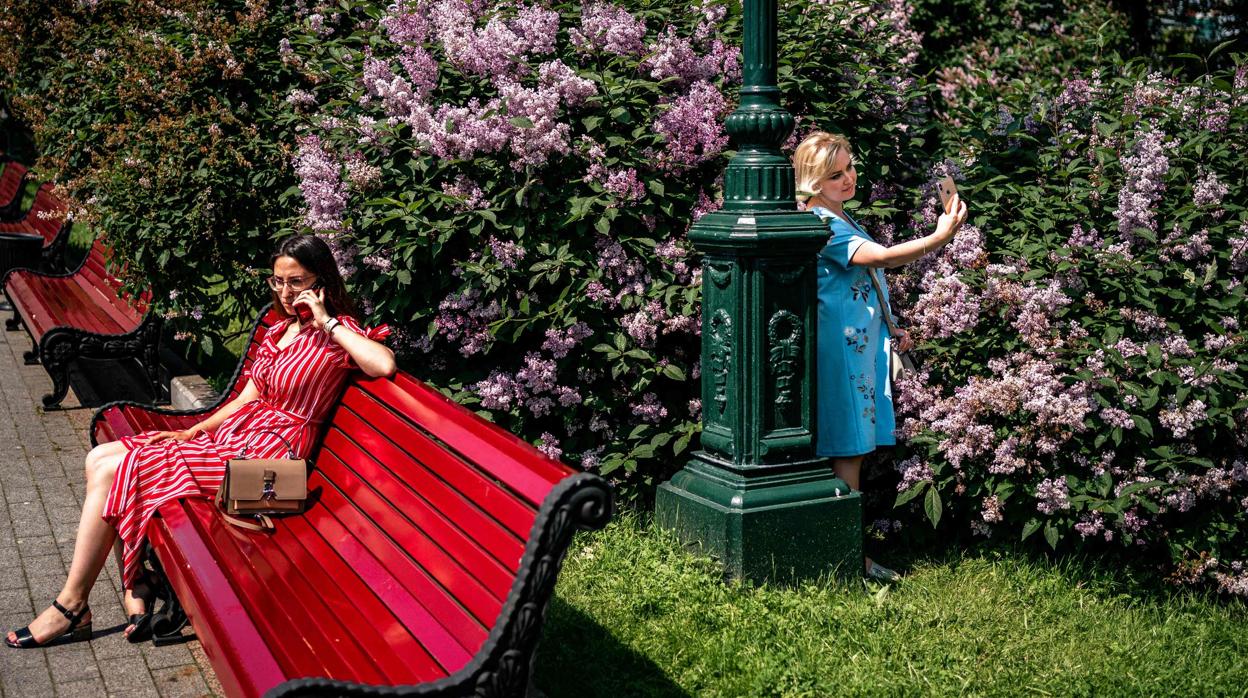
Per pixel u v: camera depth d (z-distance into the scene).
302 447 3.94
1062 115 5.59
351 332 3.78
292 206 6.08
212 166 5.95
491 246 4.82
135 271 6.07
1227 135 5.30
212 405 4.66
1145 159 4.93
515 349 5.12
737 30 5.38
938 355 4.84
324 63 5.92
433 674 2.60
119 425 4.33
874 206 5.23
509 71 5.17
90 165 7.05
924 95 5.72
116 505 3.69
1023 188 5.18
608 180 4.86
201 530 3.46
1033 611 4.18
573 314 4.82
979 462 4.66
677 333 5.04
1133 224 4.88
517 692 2.52
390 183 5.14
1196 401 4.48
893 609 4.02
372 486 3.46
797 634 3.83
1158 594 4.60
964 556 4.70
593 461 4.93
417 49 5.18
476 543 2.76
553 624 3.82
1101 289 4.91
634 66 5.14
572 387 4.97
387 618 2.91
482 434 2.88
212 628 2.79
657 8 5.51
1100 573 4.60
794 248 4.11
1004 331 4.82
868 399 4.49
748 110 4.16
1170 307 4.95
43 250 8.82
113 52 7.21
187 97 6.25
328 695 2.31
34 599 4.18
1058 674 3.67
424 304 5.12
